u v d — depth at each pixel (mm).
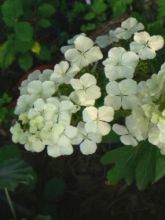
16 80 677
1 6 612
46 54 630
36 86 349
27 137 344
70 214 597
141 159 378
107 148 580
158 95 323
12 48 602
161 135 324
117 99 333
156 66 365
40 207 578
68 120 334
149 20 646
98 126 337
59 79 352
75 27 690
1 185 465
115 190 603
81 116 346
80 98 338
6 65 617
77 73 355
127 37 379
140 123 327
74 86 339
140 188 384
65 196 605
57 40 677
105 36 393
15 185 466
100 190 605
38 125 335
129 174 390
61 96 343
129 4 622
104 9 624
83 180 609
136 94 331
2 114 575
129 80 331
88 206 600
